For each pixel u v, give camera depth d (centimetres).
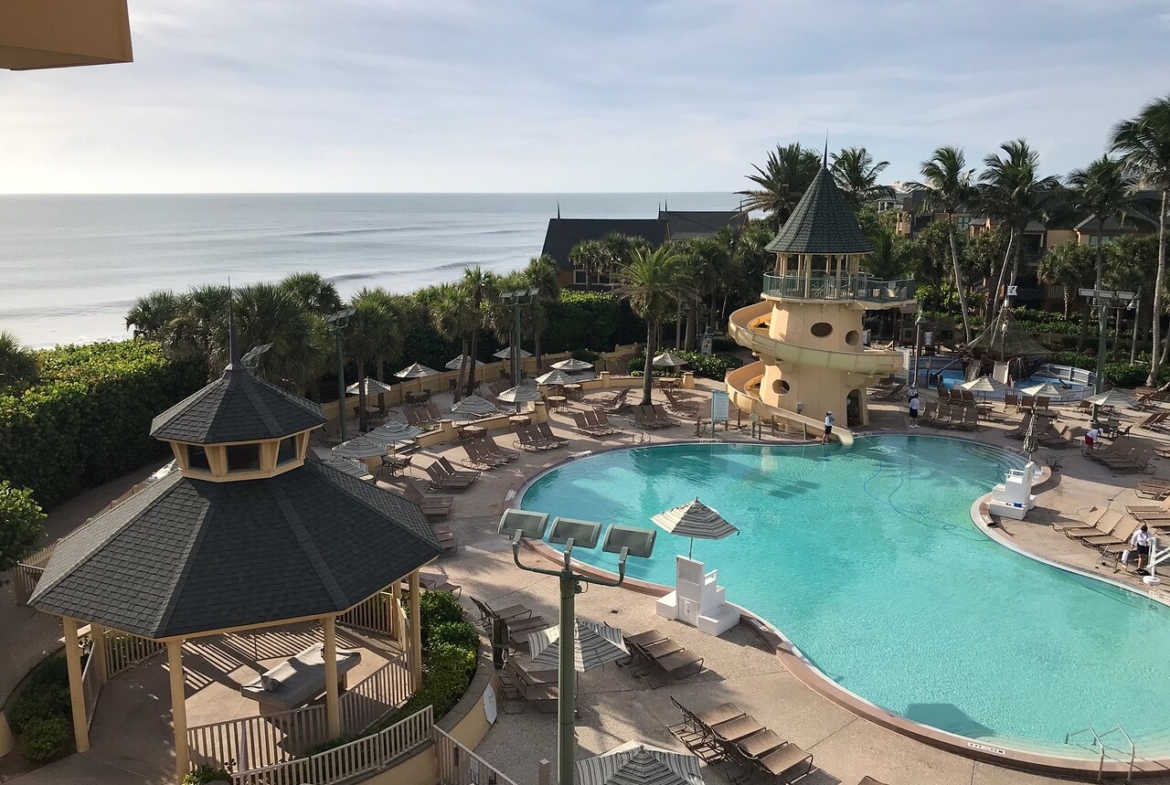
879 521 2716
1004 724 1577
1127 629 1962
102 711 1464
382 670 1477
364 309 3741
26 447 2386
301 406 1509
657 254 4094
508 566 2255
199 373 3456
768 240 5869
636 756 1136
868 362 3681
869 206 8012
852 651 1859
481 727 1479
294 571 1331
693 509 1933
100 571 1332
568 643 999
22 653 1620
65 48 507
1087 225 6862
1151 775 1379
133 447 3061
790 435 3719
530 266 5328
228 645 1698
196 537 1338
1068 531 2483
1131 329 6194
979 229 8012
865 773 1383
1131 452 3172
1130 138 4372
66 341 8938
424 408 3884
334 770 1267
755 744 1379
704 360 5041
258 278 16538
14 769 1296
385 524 1510
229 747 1280
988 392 4403
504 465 3228
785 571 2314
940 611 2061
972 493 2997
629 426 3881
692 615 1912
